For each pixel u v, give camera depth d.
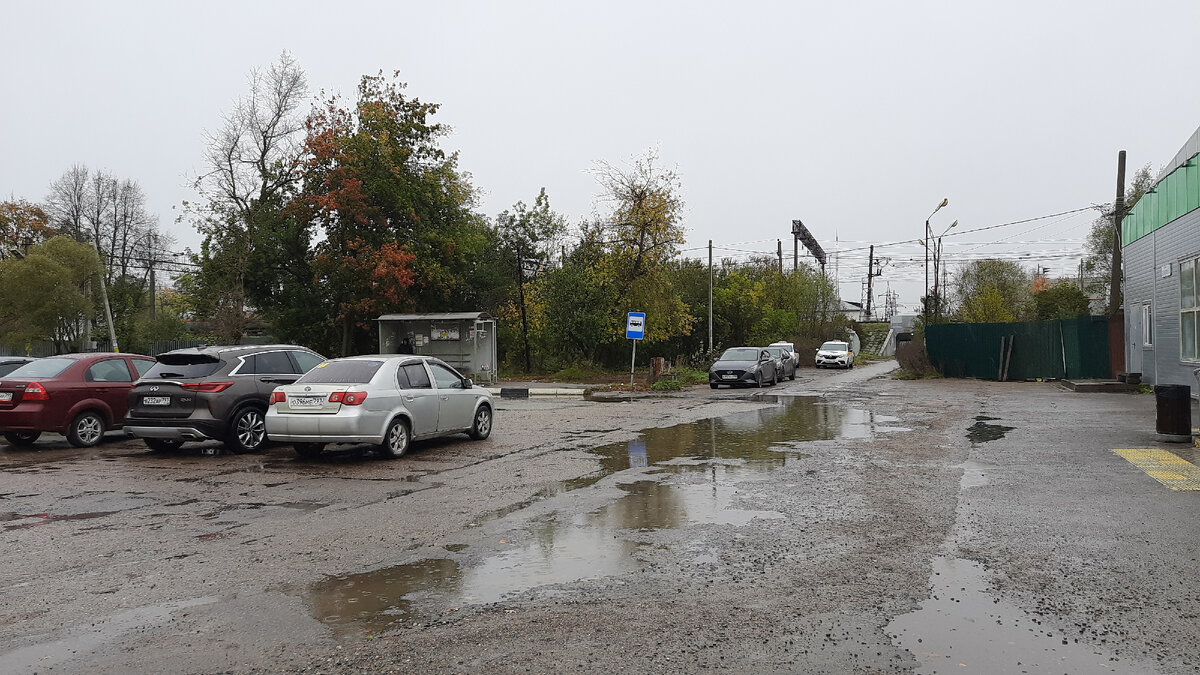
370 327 35.41
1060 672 3.83
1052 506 7.51
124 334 42.38
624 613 4.70
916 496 8.05
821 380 32.34
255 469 10.33
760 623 4.52
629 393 25.30
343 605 4.91
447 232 36.38
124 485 9.26
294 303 34.16
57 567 5.82
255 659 4.07
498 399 23.27
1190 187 18.84
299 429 10.59
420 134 35.62
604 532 6.71
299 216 33.88
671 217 32.16
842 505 7.68
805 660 4.00
